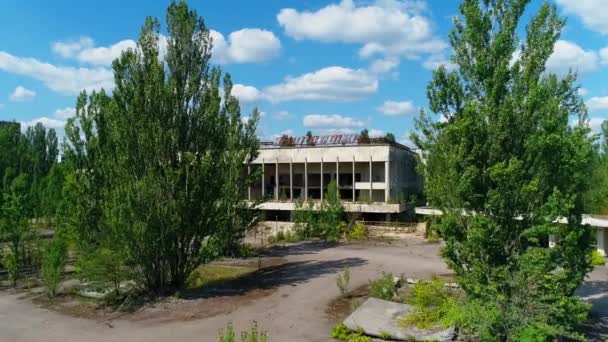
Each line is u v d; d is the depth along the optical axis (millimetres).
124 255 18906
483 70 12984
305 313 17234
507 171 11664
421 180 64062
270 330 15305
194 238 20781
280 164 56938
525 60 12891
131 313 17641
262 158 53688
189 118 20891
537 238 12328
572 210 13594
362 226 41688
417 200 53188
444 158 13180
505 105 12172
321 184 51656
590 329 14906
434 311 14414
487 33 13219
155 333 15203
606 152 38125
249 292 20531
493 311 11289
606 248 28734
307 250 34281
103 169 22578
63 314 17844
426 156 14469
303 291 20609
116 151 20266
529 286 11641
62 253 21547
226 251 30562
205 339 14484
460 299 13586
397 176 52969
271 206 50875
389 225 44125
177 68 20781
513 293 11844
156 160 19656
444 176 12898
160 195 19203
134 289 19969
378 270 25531
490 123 12602
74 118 26578
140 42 20297
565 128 13391
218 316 16938
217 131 21438
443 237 13453
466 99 13406
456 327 13570
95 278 19031
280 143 54719
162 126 19906
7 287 22969
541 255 11703
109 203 19422
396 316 15352
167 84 20266
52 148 73500
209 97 21359
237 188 29203
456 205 12898
